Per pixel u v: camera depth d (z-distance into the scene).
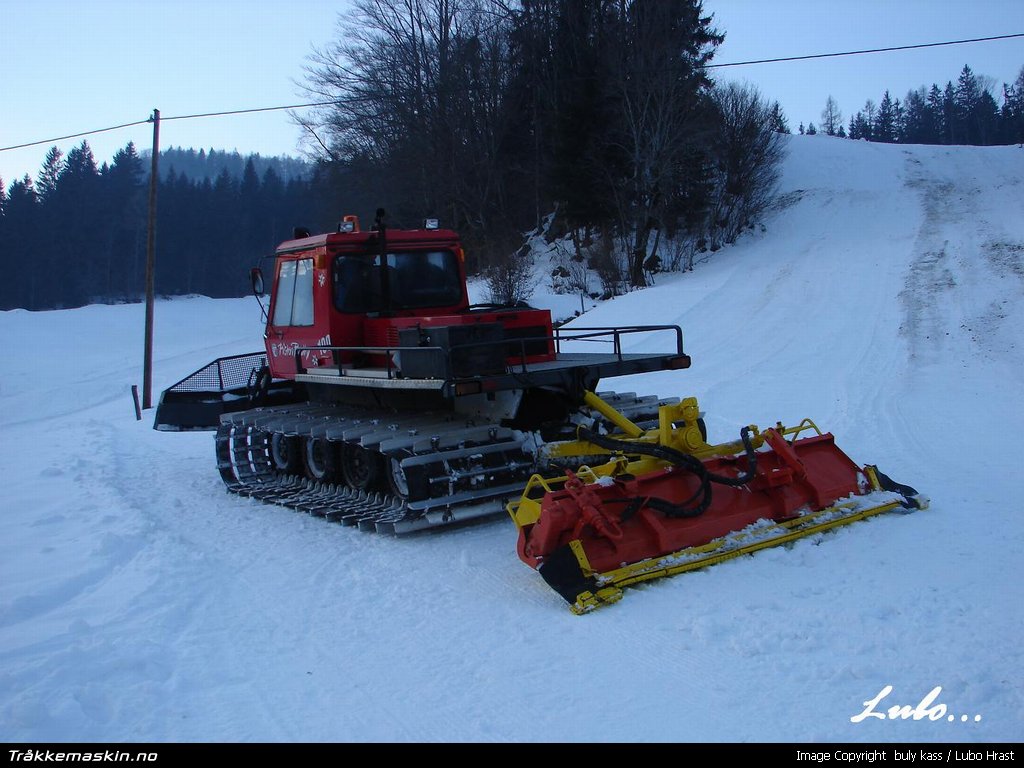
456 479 5.94
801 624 4.05
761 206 30.98
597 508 4.78
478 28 35.44
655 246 28.14
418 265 7.73
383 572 5.50
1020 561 4.81
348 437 6.73
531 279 28.66
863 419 10.06
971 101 104.94
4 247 68.50
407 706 3.59
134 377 25.58
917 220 26.36
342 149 36.91
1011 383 11.80
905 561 4.86
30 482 9.81
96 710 3.67
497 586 5.07
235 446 9.16
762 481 5.48
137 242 72.06
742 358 15.41
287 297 8.25
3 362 28.28
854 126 115.50
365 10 35.38
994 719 3.14
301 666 4.10
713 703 3.40
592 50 30.52
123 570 5.94
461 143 34.69
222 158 151.88
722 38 30.98
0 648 4.43
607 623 4.29
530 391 6.54
